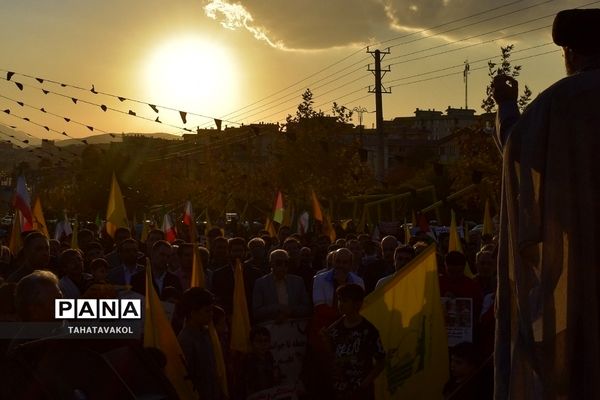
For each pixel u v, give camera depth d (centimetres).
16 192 1484
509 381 242
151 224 2719
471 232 1884
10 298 548
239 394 886
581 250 231
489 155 3428
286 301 988
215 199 4316
